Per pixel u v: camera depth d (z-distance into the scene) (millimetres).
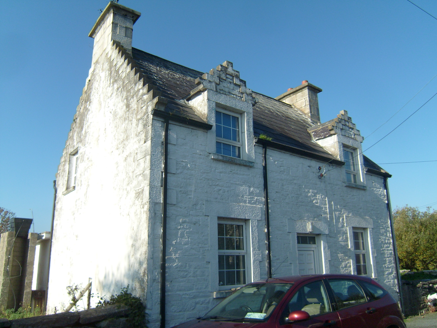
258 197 9336
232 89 9578
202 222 7996
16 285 13141
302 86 16531
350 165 12922
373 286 5766
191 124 8320
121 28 11406
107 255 8602
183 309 7188
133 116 8609
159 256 7152
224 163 8844
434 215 23000
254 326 4137
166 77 10695
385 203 13711
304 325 4367
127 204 8094
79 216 10703
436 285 13281
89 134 11188
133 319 6473
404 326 5555
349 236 11539
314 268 10367
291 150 10523
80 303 9445
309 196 10734
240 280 8531
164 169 7656
